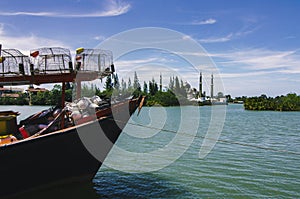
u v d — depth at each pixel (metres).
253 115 64.88
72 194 11.74
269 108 83.69
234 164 18.42
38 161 10.45
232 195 13.07
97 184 14.10
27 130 12.30
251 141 28.16
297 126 41.72
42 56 11.38
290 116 62.09
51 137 10.47
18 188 10.41
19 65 11.22
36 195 10.88
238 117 59.34
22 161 10.13
